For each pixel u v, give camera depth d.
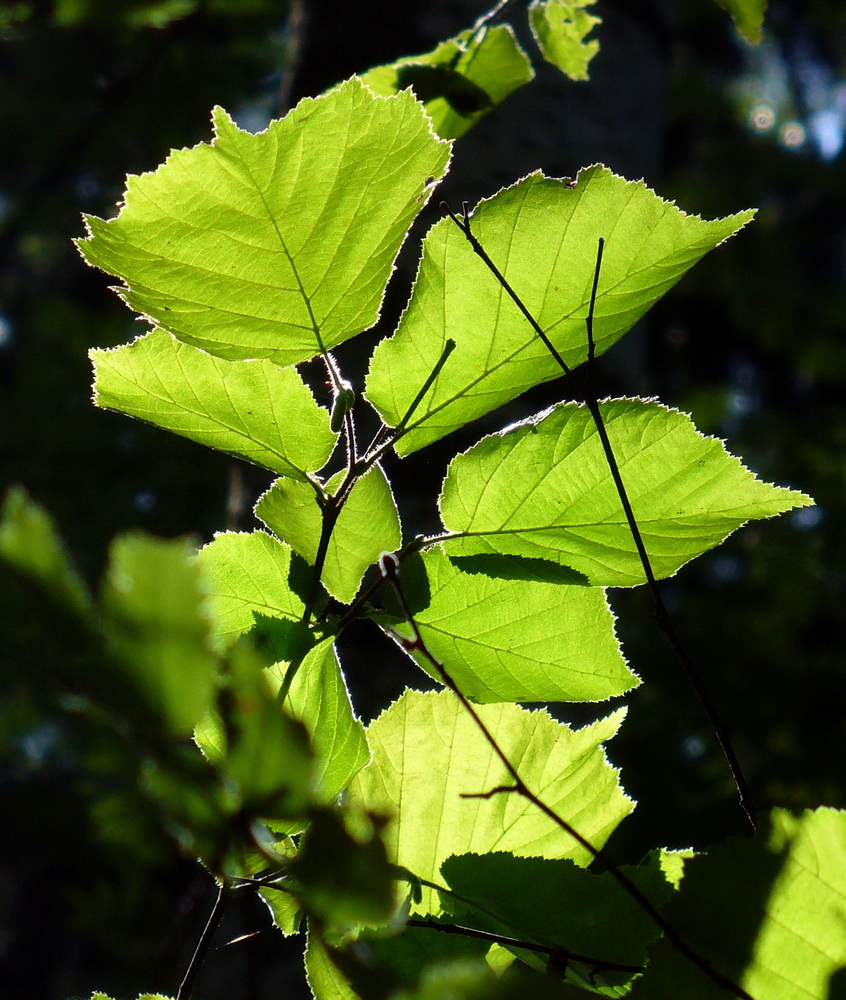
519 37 1.51
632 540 0.89
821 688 3.51
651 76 1.71
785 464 5.62
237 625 0.87
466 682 0.89
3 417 4.57
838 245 6.94
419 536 0.89
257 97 4.64
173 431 0.88
